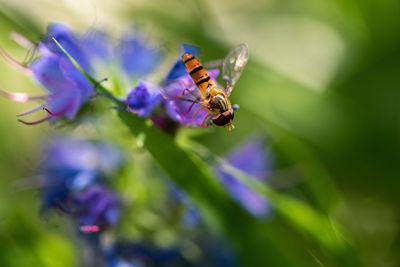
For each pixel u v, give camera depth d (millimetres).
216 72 204
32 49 207
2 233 228
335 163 261
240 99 257
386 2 270
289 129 257
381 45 271
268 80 263
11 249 227
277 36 274
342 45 274
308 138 259
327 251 214
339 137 261
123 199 216
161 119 202
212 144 247
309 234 214
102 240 216
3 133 253
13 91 255
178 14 265
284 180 243
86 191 216
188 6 266
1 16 225
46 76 204
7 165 249
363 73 269
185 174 206
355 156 261
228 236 218
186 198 214
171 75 200
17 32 225
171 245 217
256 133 247
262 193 210
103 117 209
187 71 199
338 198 249
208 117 201
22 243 228
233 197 214
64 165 219
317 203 243
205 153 207
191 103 200
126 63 210
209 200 212
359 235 254
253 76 261
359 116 264
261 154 233
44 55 204
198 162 205
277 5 279
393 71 268
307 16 277
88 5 244
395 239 256
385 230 257
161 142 202
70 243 228
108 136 216
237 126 255
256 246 219
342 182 261
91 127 214
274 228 218
